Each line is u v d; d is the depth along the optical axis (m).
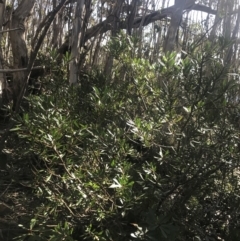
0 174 3.62
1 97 5.59
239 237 3.12
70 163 2.79
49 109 2.80
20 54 5.96
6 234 3.22
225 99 2.94
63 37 6.96
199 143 2.92
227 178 3.14
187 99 2.96
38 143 2.74
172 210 3.02
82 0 4.99
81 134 2.82
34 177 3.10
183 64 2.92
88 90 3.86
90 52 6.20
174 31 4.85
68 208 2.82
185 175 2.96
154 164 2.91
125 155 2.90
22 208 3.42
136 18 6.03
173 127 3.02
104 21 6.01
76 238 2.93
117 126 3.10
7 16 6.14
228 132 2.92
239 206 3.17
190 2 5.34
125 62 3.41
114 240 2.85
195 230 3.08
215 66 2.92
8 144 3.66
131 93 3.34
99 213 2.75
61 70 3.88
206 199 3.27
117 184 2.62
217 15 5.01
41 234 2.78
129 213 2.98
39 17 6.92
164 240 2.75
